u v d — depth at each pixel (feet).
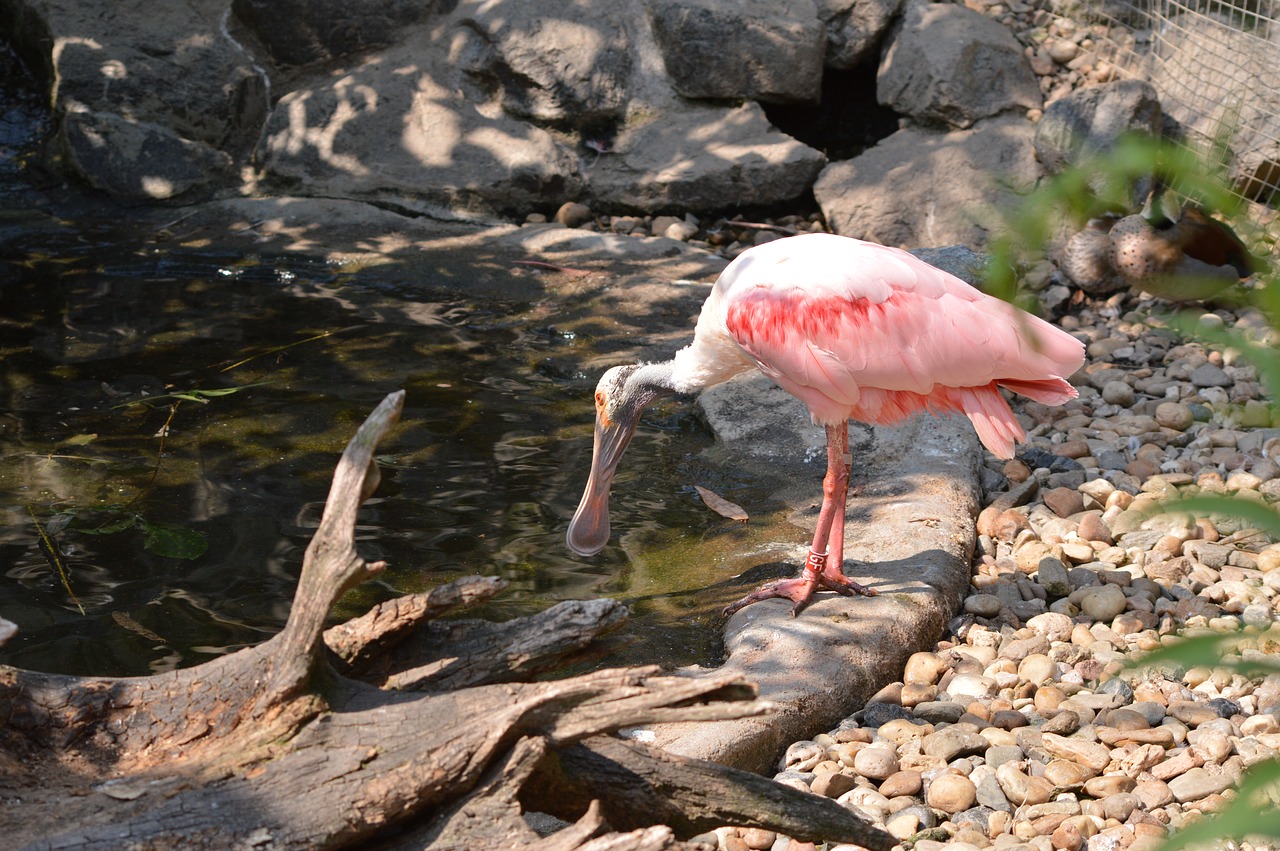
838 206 25.98
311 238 25.84
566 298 23.17
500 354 20.74
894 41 27.78
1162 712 12.34
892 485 16.51
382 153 27.86
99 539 14.73
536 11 28.27
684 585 14.48
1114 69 27.86
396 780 7.73
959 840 10.54
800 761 11.52
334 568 8.13
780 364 13.71
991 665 13.23
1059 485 17.57
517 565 14.67
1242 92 25.23
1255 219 23.59
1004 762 11.53
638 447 18.17
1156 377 20.57
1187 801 11.01
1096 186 23.31
